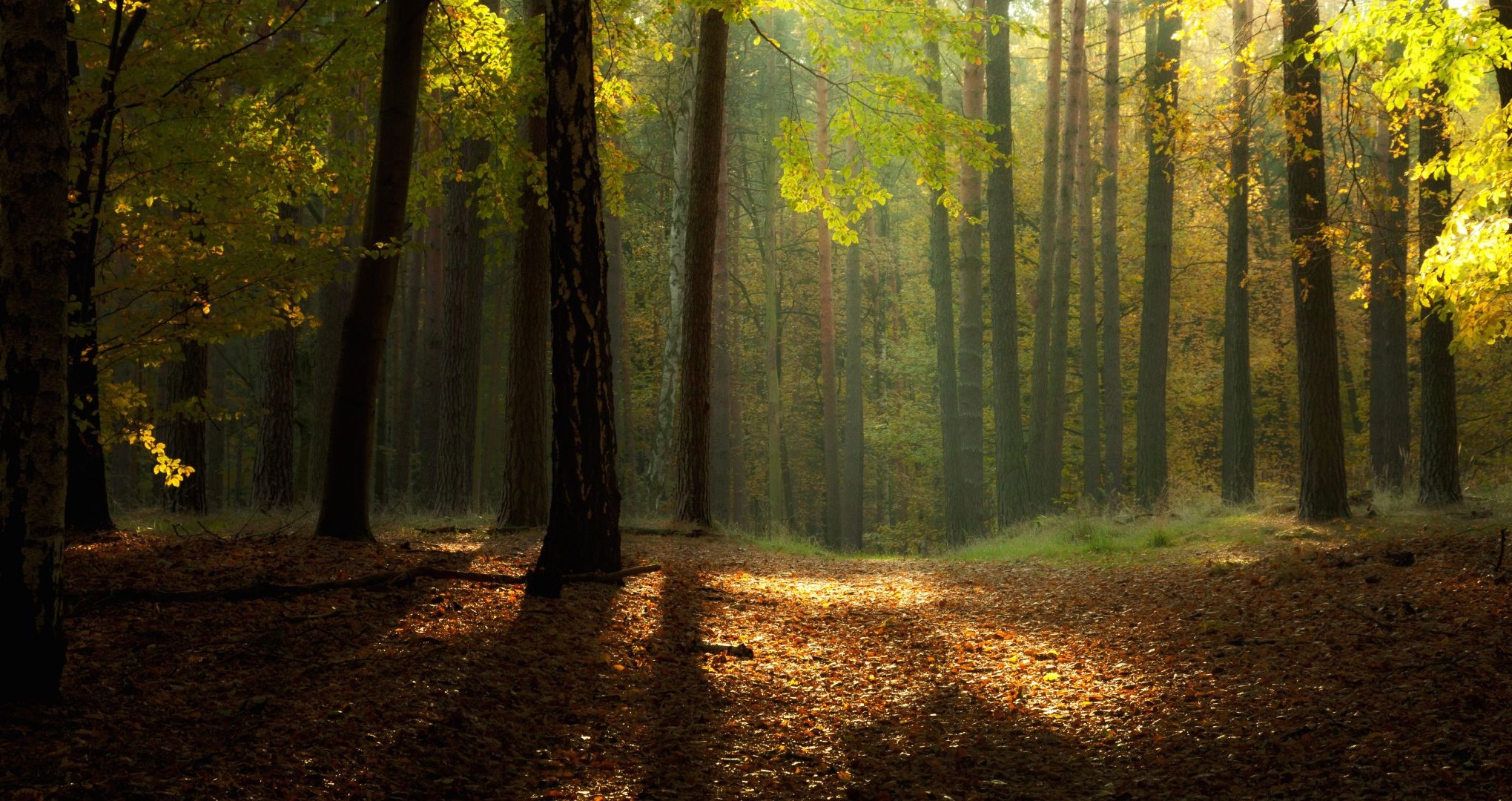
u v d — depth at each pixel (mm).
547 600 8586
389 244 9742
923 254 35656
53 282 4898
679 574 10906
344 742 5137
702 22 15852
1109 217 23266
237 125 10633
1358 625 7918
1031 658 8406
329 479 10703
